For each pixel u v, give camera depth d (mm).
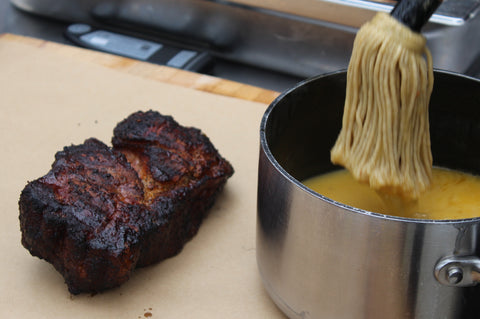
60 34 1045
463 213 702
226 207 755
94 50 977
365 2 864
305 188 578
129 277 661
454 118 717
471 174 741
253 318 658
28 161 792
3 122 843
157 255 690
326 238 579
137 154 721
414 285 575
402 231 557
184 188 695
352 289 588
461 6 858
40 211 646
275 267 627
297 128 706
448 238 558
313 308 612
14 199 748
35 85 899
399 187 623
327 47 912
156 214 669
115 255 635
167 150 712
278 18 913
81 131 837
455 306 586
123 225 647
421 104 617
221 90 897
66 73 919
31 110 862
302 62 937
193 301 668
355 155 632
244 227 735
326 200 568
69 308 659
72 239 636
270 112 652
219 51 978
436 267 568
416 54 600
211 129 841
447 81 696
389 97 604
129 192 673
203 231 730
